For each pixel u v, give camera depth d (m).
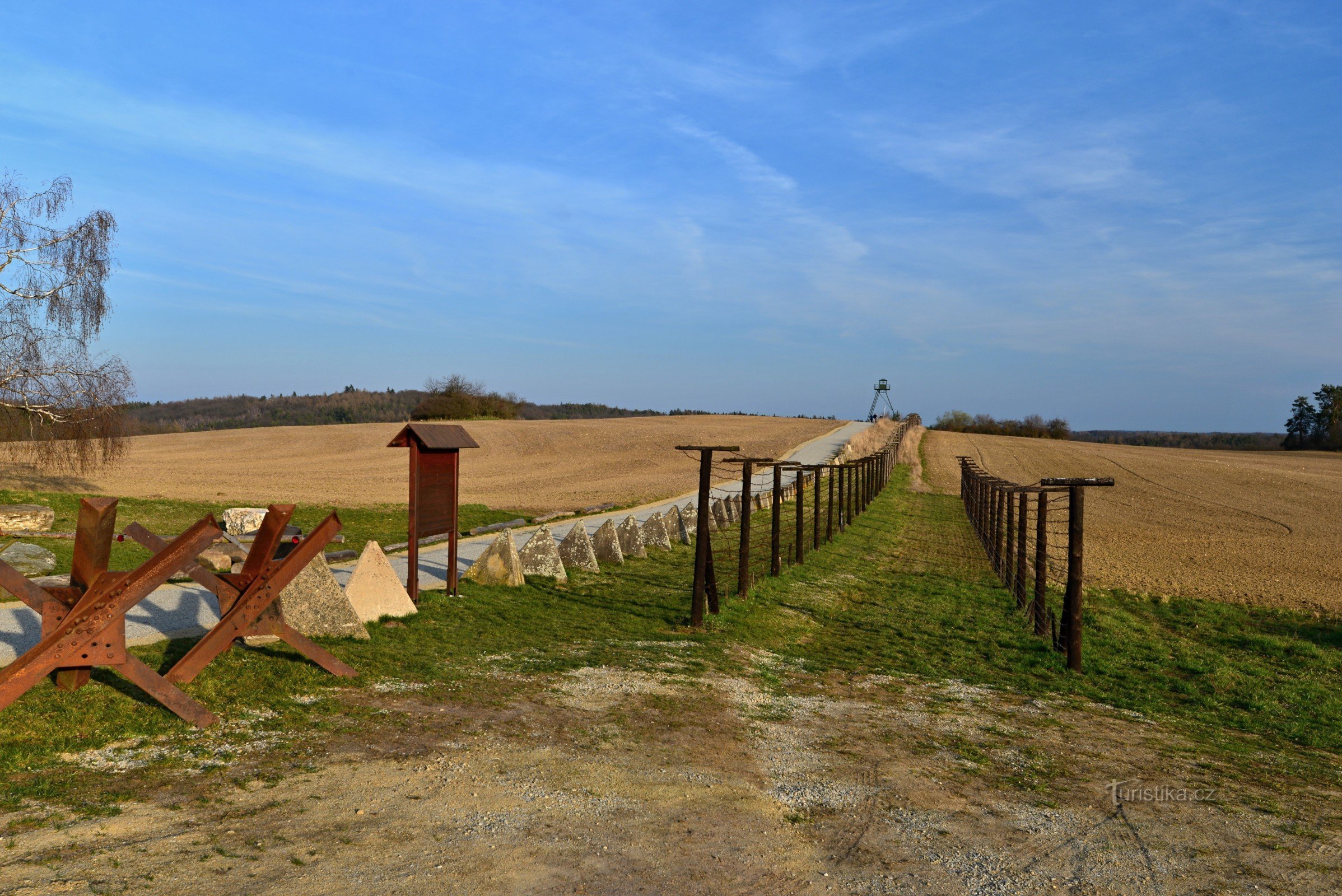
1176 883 5.14
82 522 6.17
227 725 6.40
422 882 4.33
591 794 5.82
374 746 6.31
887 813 6.01
